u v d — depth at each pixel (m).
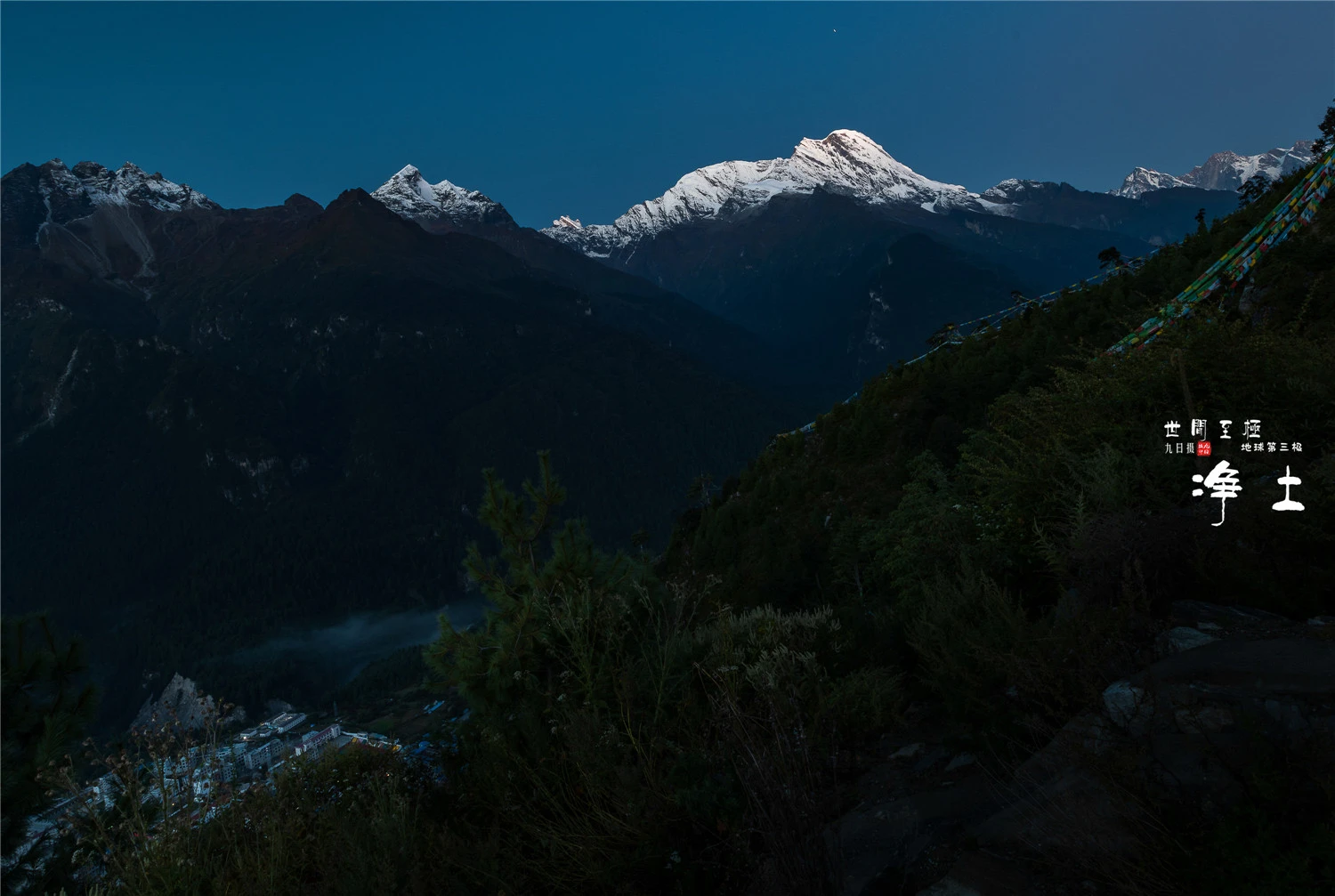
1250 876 1.66
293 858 3.15
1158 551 3.39
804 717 3.19
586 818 2.81
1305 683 2.17
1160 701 2.28
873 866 2.52
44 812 3.17
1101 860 2.00
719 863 2.55
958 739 3.25
